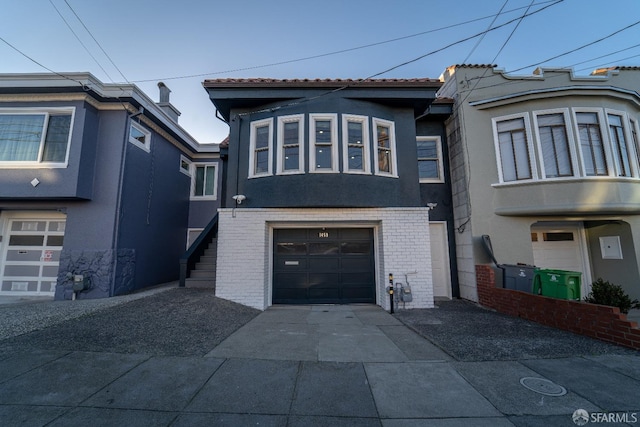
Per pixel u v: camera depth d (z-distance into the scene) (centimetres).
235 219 795
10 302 804
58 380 357
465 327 603
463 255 919
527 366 409
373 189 806
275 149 816
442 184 1002
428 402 317
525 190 827
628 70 930
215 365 410
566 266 948
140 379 365
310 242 854
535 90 823
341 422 283
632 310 799
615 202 780
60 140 864
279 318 681
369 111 838
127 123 938
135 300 741
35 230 955
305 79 808
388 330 588
